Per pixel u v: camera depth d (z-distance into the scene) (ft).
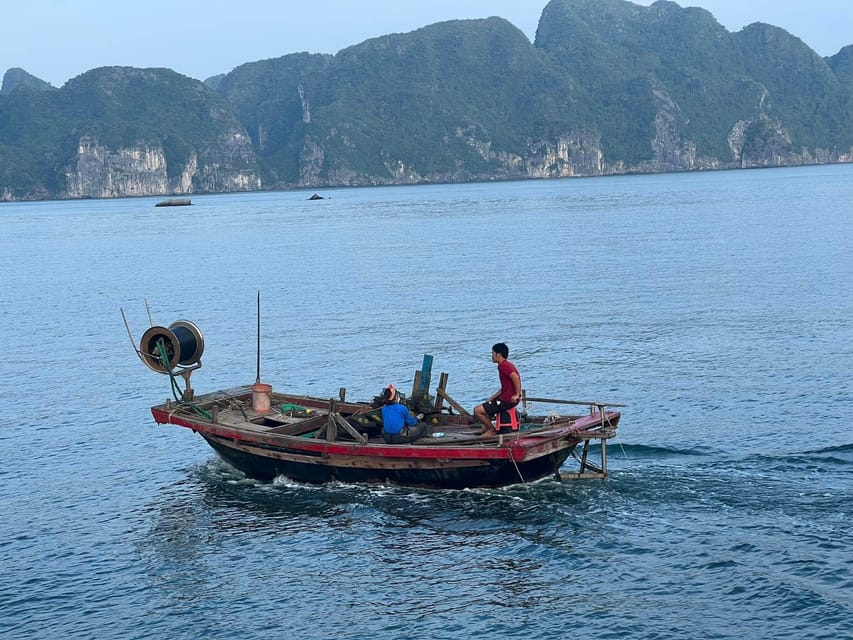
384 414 61.41
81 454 73.61
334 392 91.09
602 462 60.49
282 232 353.92
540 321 125.18
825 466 61.77
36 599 48.96
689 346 103.71
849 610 43.29
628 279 164.35
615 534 53.01
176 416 66.08
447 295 154.51
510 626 44.29
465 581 48.93
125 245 318.04
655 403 80.43
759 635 42.14
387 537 54.60
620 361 97.71
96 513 60.80
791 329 110.32
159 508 61.11
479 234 297.33
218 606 47.52
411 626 44.75
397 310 140.26
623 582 47.75
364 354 107.55
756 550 49.80
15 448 75.77
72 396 93.30
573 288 156.35
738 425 72.54
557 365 97.35
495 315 131.64
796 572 47.21
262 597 48.29
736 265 176.65
